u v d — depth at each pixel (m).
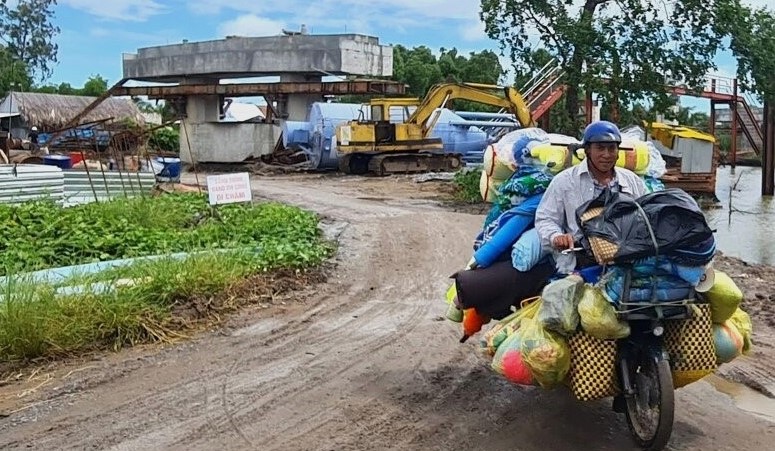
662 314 4.84
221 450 5.07
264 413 5.71
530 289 5.59
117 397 6.03
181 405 5.85
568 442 5.25
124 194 16.09
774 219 26.03
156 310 7.91
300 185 26.95
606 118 28.09
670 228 4.72
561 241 5.13
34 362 6.82
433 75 56.09
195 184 24.41
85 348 7.16
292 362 6.91
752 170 55.50
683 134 31.48
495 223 5.88
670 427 4.81
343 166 32.12
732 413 5.81
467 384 6.36
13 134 50.44
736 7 26.12
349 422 5.56
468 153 33.25
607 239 4.78
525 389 6.24
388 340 7.59
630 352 5.07
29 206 13.26
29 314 6.99
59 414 5.69
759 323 8.37
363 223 15.41
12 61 64.31
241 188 13.80
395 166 31.20
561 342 5.02
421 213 17.58
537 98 31.12
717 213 27.94
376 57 39.84
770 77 27.47
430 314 8.63
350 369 6.72
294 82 38.16
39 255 10.28
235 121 41.38
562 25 26.48
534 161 5.77
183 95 40.44
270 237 12.16
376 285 10.08
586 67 27.14
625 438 5.31
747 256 17.61
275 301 9.04
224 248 10.83
